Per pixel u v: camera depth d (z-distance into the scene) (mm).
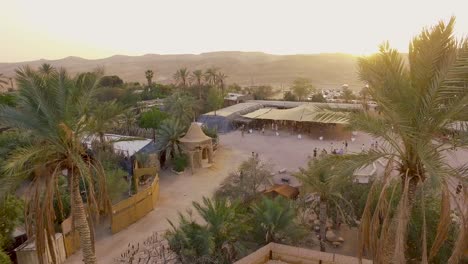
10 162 11086
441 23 8062
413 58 8898
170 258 17703
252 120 54500
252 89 94188
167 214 24156
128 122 44406
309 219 21969
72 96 12023
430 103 8383
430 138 9062
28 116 11578
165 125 35438
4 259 14328
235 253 16797
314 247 18781
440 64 8188
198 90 77500
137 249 19031
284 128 53156
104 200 13711
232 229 16484
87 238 13219
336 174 10234
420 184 9789
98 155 15969
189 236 15969
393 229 10211
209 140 35469
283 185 26797
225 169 34125
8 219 15930
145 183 29438
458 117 8594
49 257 17141
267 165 33906
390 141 9859
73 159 11922
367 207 10320
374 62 8898
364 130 9828
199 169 34031
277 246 16078
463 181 8727
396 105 8617
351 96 66875
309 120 46812
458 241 8984
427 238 14828
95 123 13125
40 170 12055
